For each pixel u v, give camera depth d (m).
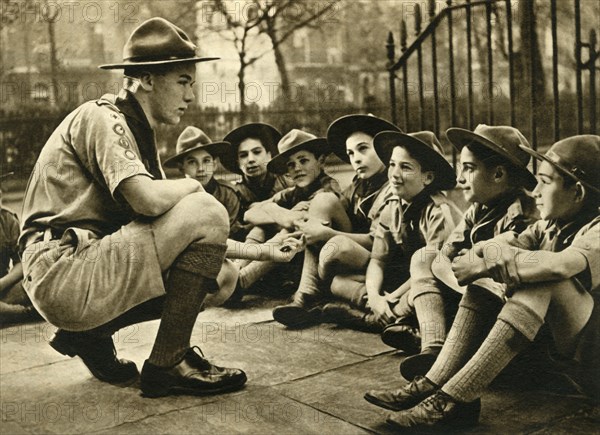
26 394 3.64
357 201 4.27
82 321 3.63
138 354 3.92
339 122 4.25
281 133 4.32
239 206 4.40
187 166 4.36
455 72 4.07
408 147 4.07
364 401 3.55
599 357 3.57
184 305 3.64
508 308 3.46
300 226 4.33
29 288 3.68
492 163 3.79
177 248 3.61
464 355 3.51
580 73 3.90
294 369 3.88
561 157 3.68
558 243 3.64
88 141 3.64
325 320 4.24
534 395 3.55
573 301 3.54
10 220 4.17
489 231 3.79
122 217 3.74
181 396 3.66
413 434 3.38
